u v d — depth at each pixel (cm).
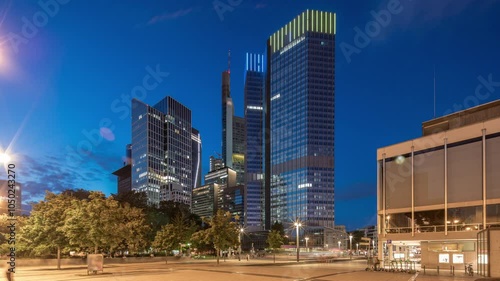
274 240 10950
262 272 3712
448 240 4406
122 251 7069
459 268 4253
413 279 3112
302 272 3766
